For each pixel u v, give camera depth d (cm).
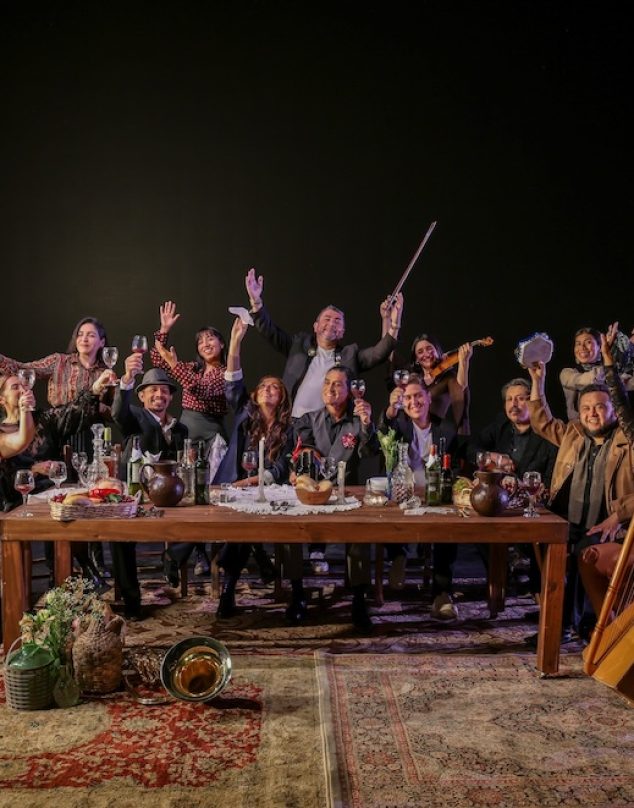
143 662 293
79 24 609
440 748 254
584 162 616
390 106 615
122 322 635
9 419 354
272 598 402
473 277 628
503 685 300
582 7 600
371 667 314
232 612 376
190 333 636
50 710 277
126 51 612
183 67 613
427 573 411
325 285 632
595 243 622
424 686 298
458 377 471
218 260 630
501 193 621
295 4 607
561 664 320
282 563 365
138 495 323
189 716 273
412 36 608
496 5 604
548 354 378
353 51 611
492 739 260
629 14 598
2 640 325
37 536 297
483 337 633
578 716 277
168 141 620
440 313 632
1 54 609
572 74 607
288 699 287
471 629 361
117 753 249
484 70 610
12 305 632
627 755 252
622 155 613
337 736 260
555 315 630
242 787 231
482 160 618
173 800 224
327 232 627
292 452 395
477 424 640
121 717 273
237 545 374
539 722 272
